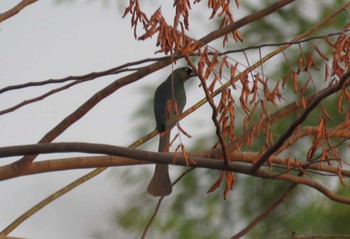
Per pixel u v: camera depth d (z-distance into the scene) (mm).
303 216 18750
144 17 9078
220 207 19406
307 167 9891
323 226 18797
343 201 10047
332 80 9461
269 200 19203
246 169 9406
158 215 18766
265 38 18578
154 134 12102
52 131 10383
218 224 19328
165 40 8859
